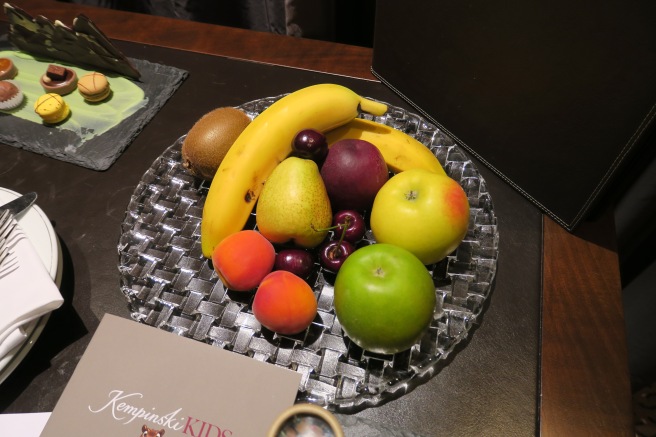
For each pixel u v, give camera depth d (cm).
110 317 55
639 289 92
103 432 49
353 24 117
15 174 75
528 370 54
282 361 54
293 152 63
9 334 50
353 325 49
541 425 51
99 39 79
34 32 84
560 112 57
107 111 81
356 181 60
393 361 54
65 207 71
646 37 46
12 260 56
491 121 67
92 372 52
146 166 75
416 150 66
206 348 53
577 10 50
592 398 52
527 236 65
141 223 67
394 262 50
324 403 51
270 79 85
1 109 81
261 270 56
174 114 81
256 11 122
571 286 60
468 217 57
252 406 50
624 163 54
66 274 64
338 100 64
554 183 63
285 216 56
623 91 50
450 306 57
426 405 52
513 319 58
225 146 65
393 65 79
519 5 55
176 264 62
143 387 51
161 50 90
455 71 68
